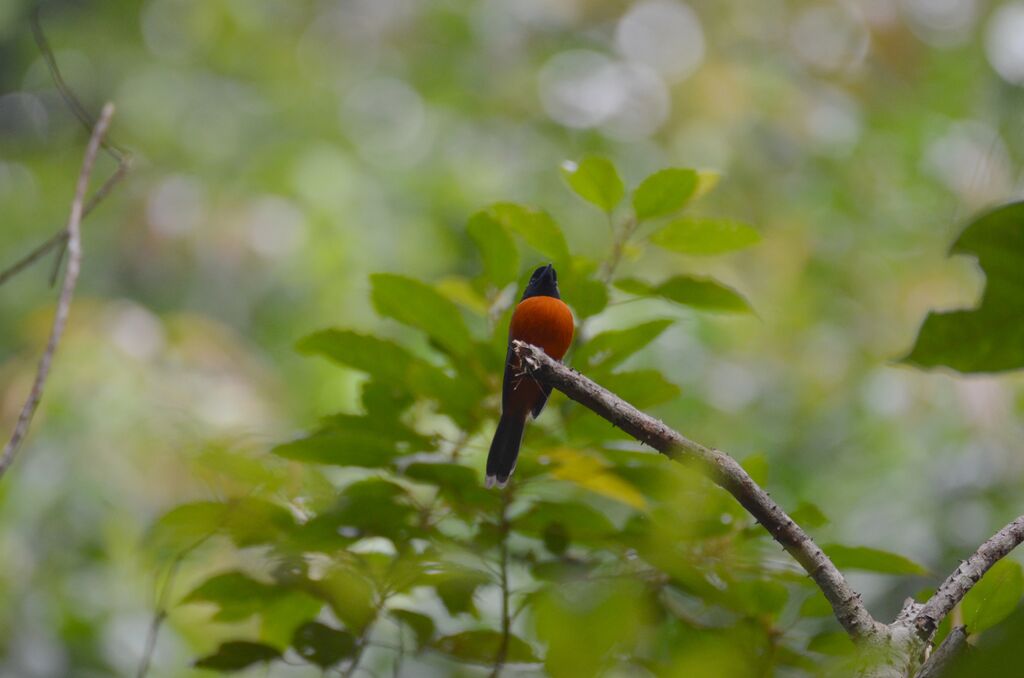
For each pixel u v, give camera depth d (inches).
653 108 742.5
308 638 180.5
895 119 684.7
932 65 691.4
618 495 183.9
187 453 186.5
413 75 786.8
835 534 445.7
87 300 471.5
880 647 129.3
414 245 645.9
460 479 173.8
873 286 607.2
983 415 449.7
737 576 176.1
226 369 474.6
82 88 778.8
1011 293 101.4
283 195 673.6
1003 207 96.0
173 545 190.7
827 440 529.7
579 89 761.0
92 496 400.2
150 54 781.3
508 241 191.9
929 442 480.4
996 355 104.7
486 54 786.8
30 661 335.0
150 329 467.2
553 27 788.0
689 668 131.2
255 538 179.2
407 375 182.7
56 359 439.8
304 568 176.6
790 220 642.8
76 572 369.1
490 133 755.4
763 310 572.7
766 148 705.0
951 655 119.1
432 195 691.4
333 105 753.6
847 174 663.1
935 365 106.0
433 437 183.3
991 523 428.1
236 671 182.7
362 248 634.2
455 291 219.0
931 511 435.8
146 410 428.5
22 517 391.5
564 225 670.5
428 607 226.7
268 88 757.3
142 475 388.5
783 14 737.6
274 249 639.1
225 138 717.3
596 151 728.3
